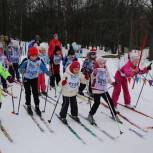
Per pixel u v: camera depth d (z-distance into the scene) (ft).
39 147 20.62
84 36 118.83
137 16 99.25
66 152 19.95
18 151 19.95
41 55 35.14
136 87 39.60
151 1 86.63
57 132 23.24
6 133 22.80
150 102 32.83
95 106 25.35
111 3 109.91
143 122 26.02
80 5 119.75
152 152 20.33
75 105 25.53
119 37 105.70
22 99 32.01
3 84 34.71
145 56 84.94
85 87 34.19
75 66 24.34
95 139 22.16
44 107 27.99
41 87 34.19
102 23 109.19
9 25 124.26
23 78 26.76
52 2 122.62
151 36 84.48
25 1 124.88
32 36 130.21
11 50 39.86
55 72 36.32
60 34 118.01
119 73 29.01
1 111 27.89
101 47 119.75
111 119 26.50
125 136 22.86
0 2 119.85
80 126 24.61
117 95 28.91
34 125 24.54
